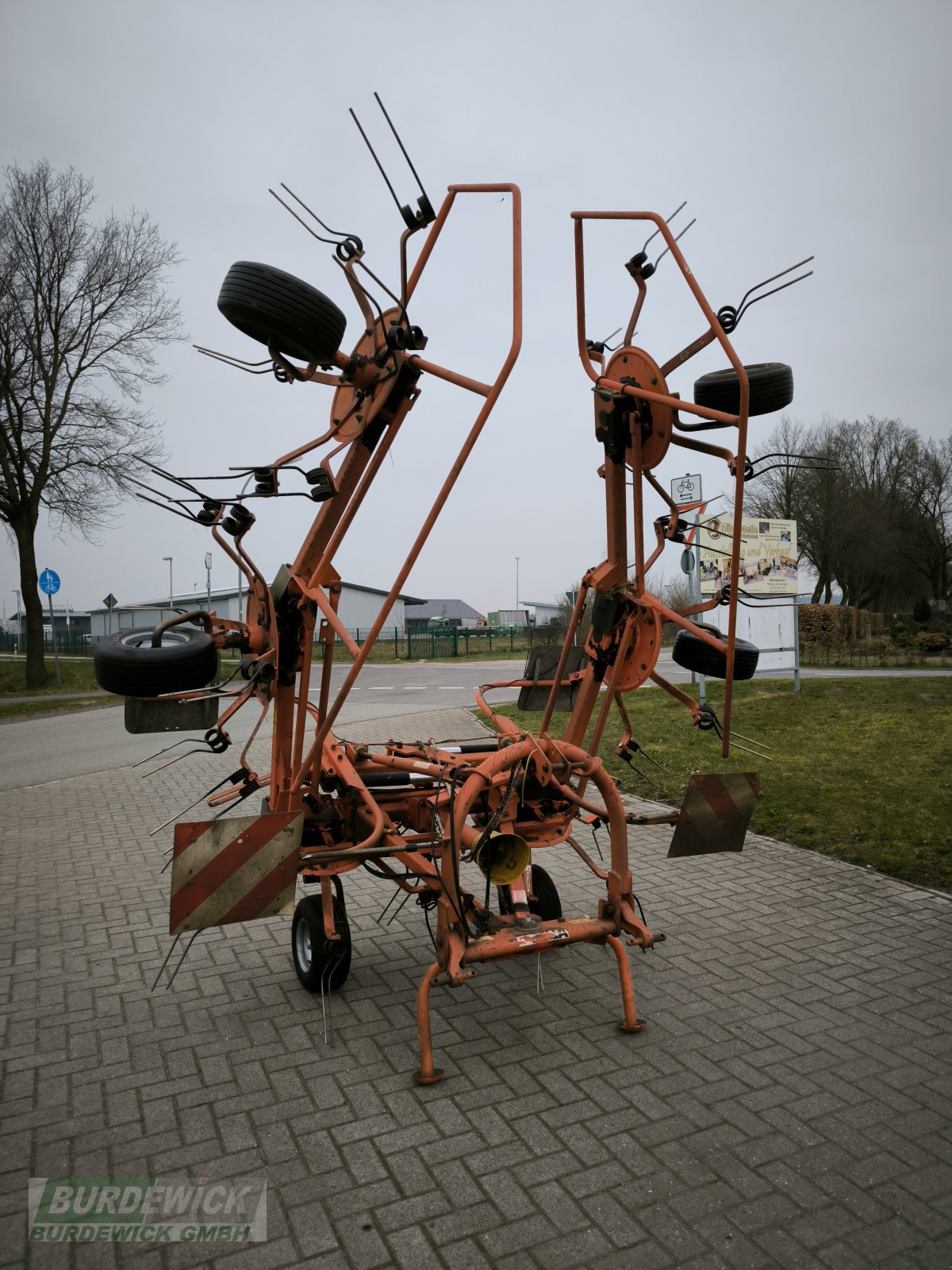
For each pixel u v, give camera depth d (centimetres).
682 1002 441
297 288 379
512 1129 335
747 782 459
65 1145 331
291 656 466
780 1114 341
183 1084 374
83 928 569
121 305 2538
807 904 577
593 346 470
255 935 558
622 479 462
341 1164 316
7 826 852
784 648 1417
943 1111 341
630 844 753
